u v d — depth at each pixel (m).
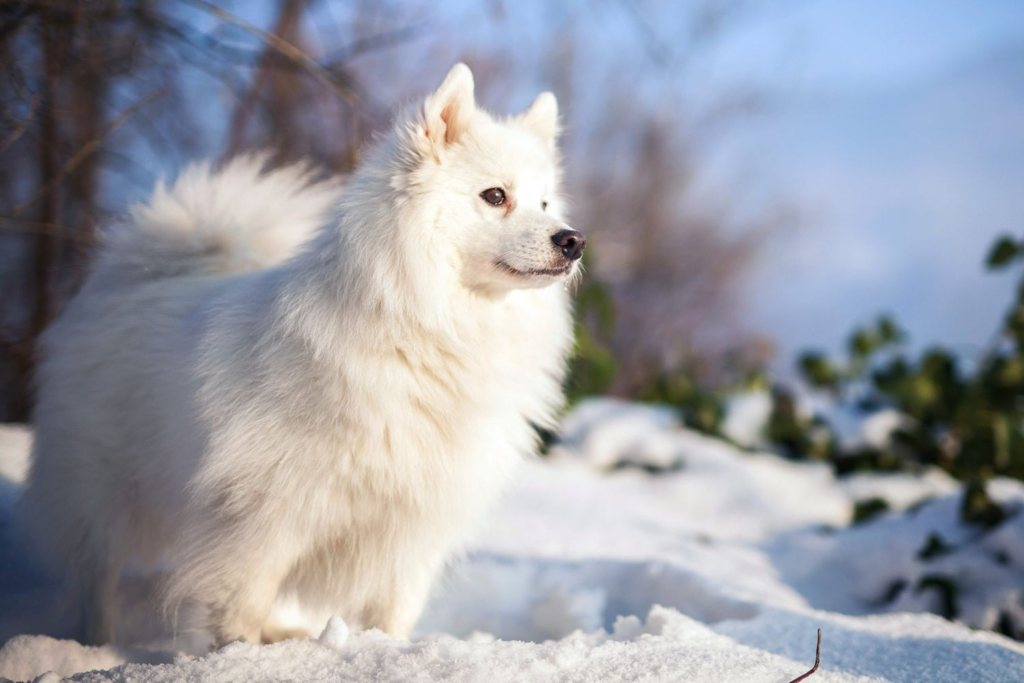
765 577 4.75
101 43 5.41
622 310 15.85
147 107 7.06
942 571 4.64
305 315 2.96
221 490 2.95
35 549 3.68
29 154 6.89
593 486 6.23
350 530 3.06
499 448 3.22
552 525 5.29
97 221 6.46
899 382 7.19
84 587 3.53
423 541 3.15
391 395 2.92
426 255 3.07
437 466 3.02
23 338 6.91
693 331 16.83
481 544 4.84
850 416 7.47
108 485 3.41
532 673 2.49
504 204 3.24
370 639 2.76
